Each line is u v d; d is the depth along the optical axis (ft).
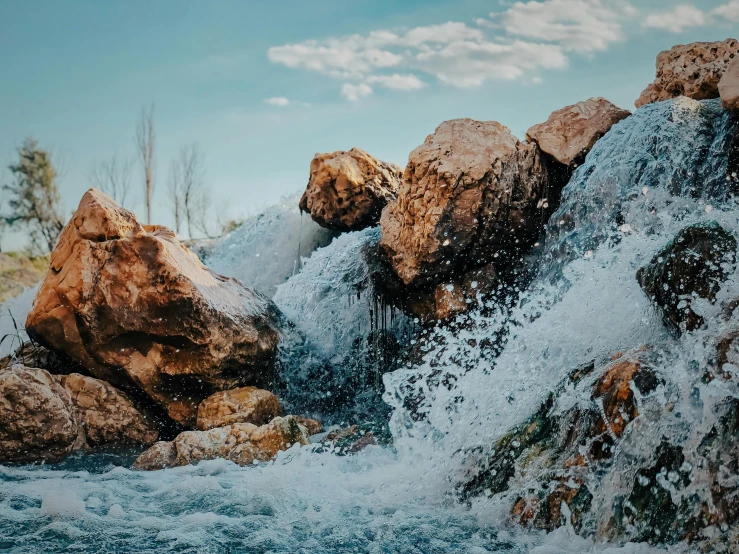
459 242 25.90
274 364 26.76
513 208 26.21
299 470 19.60
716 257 15.92
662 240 19.83
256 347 25.59
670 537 13.12
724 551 12.10
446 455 18.56
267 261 37.45
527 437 16.81
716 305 15.51
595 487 14.53
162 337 23.99
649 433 14.11
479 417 19.01
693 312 15.85
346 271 29.19
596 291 19.38
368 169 33.35
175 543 14.74
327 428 25.54
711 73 26.71
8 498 17.40
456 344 24.95
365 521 15.84
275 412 24.80
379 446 21.79
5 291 70.95
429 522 15.66
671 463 13.69
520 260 26.53
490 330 24.62
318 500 17.19
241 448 21.02
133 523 15.81
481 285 25.98
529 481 15.80
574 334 19.07
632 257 19.53
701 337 14.94
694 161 23.18
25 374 21.97
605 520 14.03
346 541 14.79
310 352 28.37
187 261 25.49
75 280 23.72
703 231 16.30
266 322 26.81
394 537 14.90
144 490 18.22
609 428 14.73
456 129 27.12
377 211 32.94
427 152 26.58
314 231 36.81
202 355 24.12
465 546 14.35
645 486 13.85
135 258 23.86
